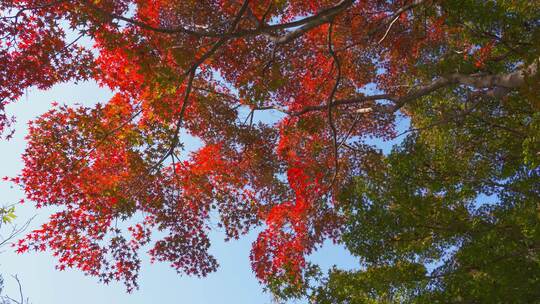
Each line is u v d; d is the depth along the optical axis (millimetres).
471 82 8945
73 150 11398
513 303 9031
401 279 9906
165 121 11016
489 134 11039
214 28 12195
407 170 10383
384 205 10328
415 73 13164
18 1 9352
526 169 9969
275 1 8695
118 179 12023
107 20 8625
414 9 11523
